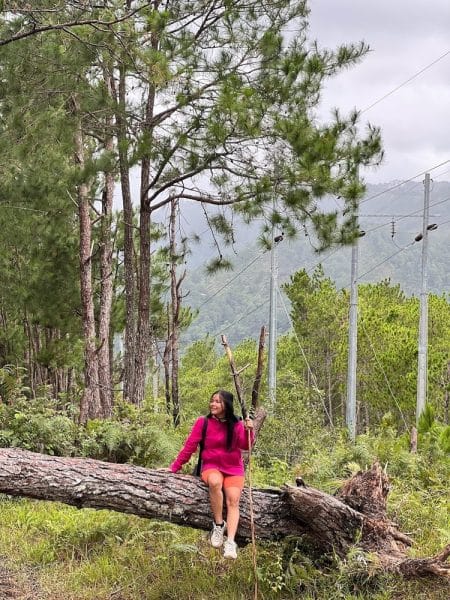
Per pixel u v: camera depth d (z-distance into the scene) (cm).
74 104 1415
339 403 4462
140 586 642
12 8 959
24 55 1246
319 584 602
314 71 1252
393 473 990
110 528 776
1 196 1719
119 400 1548
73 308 2253
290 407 1280
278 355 4356
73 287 2200
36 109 1341
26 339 2691
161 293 2642
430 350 3594
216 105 1247
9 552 745
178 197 1480
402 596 568
